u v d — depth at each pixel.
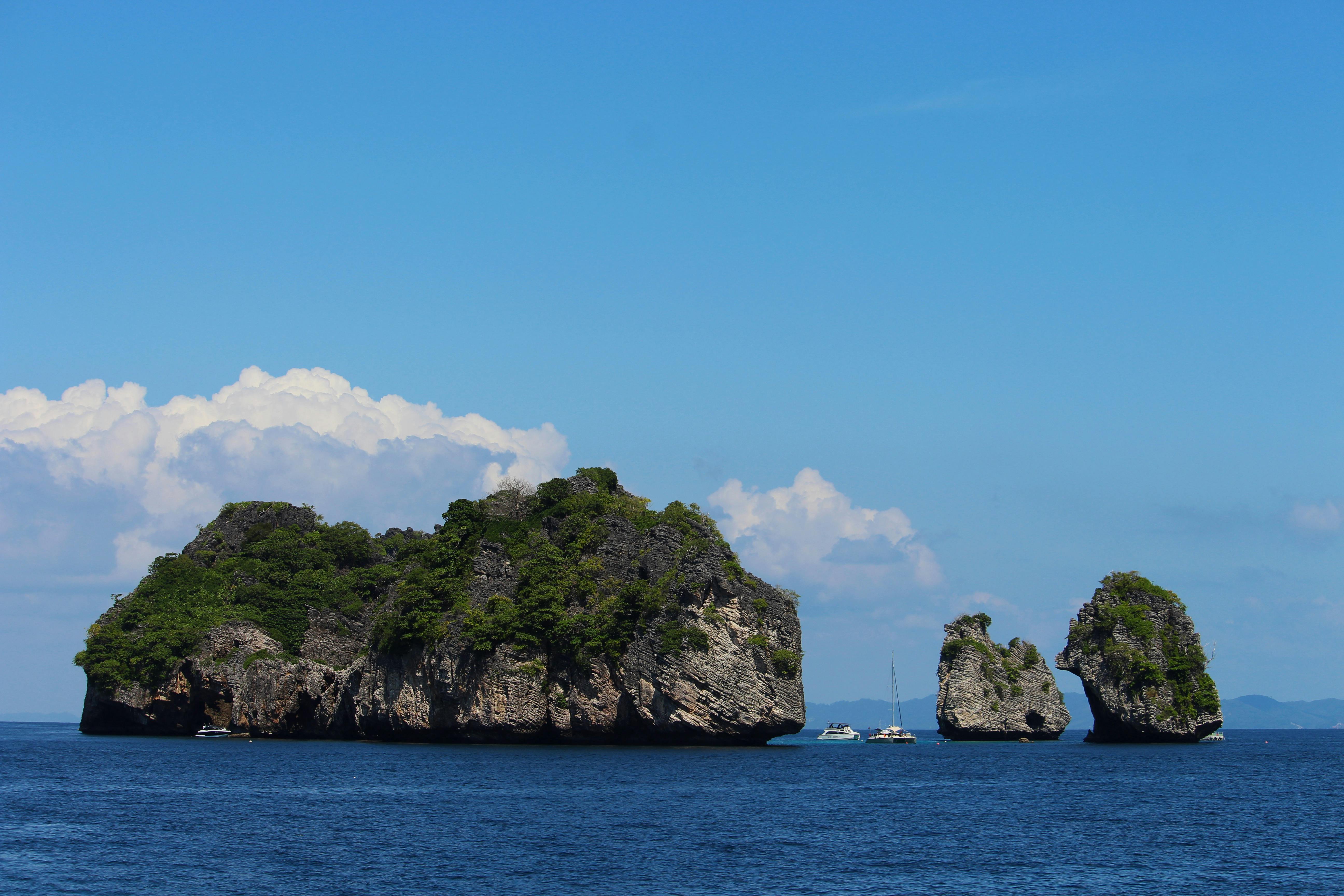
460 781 114.69
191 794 104.44
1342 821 96.12
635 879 68.06
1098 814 99.06
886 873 71.38
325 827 84.56
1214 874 72.38
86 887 65.38
